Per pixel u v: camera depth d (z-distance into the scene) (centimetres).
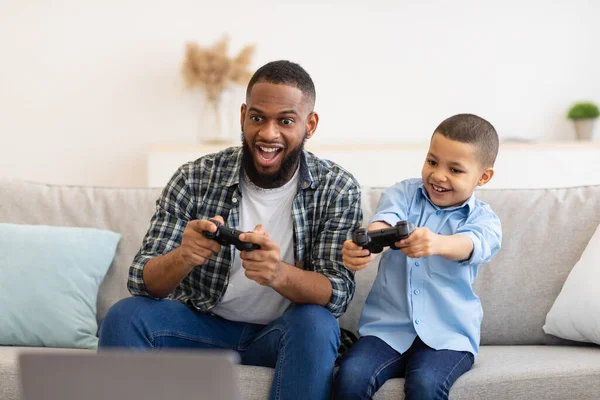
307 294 153
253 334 167
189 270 152
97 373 93
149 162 327
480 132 164
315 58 354
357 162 320
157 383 92
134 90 353
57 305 179
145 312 151
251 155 162
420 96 356
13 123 352
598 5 355
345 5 353
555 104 358
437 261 165
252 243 145
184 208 170
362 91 355
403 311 164
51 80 352
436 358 151
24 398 96
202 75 340
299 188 168
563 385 144
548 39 356
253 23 352
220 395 91
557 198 192
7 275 180
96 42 351
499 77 356
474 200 172
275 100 157
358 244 145
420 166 319
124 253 194
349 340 173
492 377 145
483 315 182
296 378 141
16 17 349
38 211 199
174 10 351
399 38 354
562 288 179
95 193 202
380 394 146
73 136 354
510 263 185
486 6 354
